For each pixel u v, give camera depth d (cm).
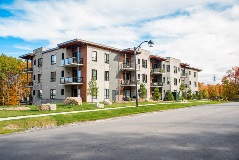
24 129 1241
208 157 629
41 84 4522
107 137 929
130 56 4494
